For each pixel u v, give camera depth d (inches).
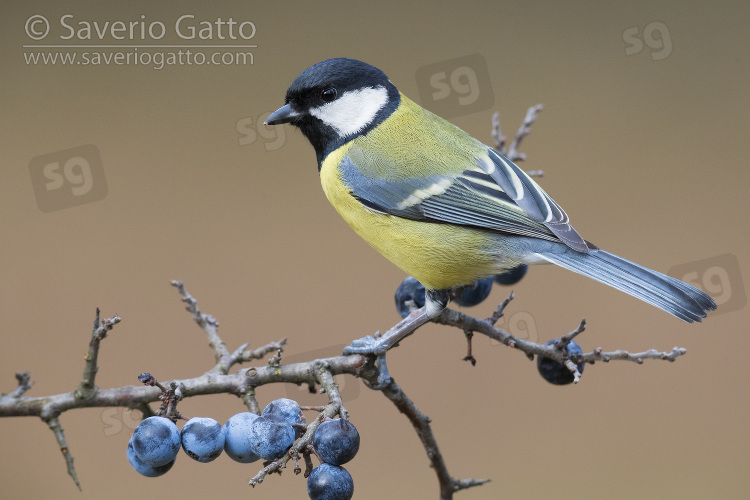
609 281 267.7
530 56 583.2
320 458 189.0
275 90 545.6
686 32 604.4
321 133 305.1
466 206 284.2
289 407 197.3
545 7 624.4
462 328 268.1
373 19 598.5
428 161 292.2
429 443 257.0
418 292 299.0
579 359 246.4
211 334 252.5
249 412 202.4
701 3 618.5
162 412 203.5
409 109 309.6
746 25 612.1
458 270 286.5
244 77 554.6
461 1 633.0
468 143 302.4
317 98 299.9
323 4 606.2
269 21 577.0
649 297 261.6
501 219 282.0
